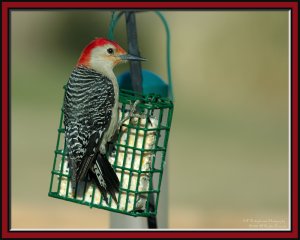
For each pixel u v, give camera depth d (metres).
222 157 16.61
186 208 14.20
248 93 18.48
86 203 9.54
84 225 13.26
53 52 19.73
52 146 16.81
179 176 15.71
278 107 18.48
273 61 18.70
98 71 9.72
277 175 15.80
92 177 9.51
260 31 18.78
